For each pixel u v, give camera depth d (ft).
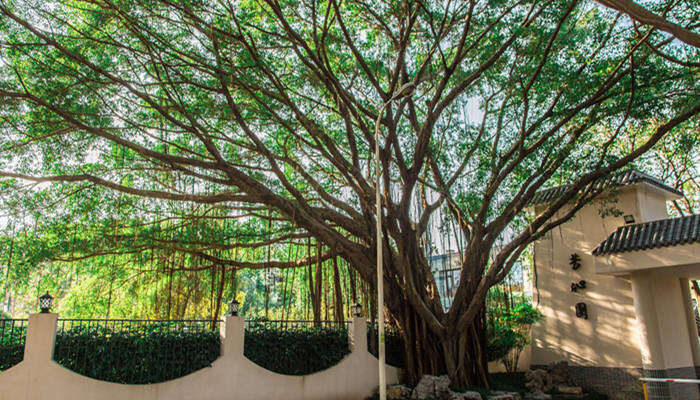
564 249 51.26
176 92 34.55
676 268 40.37
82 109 34.32
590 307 48.39
